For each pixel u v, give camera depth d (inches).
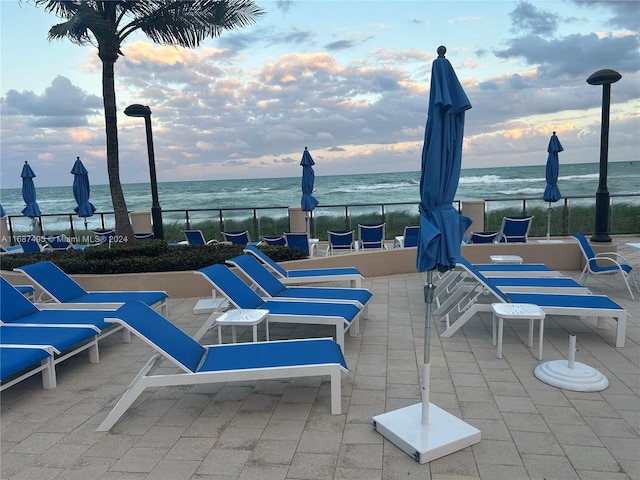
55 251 380.5
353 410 142.7
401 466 112.3
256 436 128.7
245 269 230.7
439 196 116.9
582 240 291.0
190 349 151.0
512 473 108.5
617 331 192.2
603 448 118.2
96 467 115.9
